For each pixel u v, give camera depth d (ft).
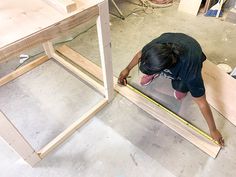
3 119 2.86
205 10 7.64
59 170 3.90
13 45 2.38
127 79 5.42
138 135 4.37
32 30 2.51
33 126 4.53
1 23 2.60
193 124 4.53
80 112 4.77
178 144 4.21
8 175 3.86
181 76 3.50
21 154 3.54
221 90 4.83
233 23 7.32
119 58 6.00
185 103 4.91
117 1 8.43
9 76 5.32
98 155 4.09
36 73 5.58
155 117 4.63
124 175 3.83
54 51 5.96
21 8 2.83
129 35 6.81
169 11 7.93
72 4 2.71
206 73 5.12
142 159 4.01
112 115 4.70
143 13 7.82
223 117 4.61
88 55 6.13
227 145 4.17
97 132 4.42
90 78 5.26
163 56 2.92
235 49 6.29
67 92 5.16
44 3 2.90
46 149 4.01
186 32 6.93
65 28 2.80
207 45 6.43
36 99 5.02
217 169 3.86
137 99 4.89
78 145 4.23
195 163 3.94
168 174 3.82
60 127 4.52
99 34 3.45
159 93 5.12
